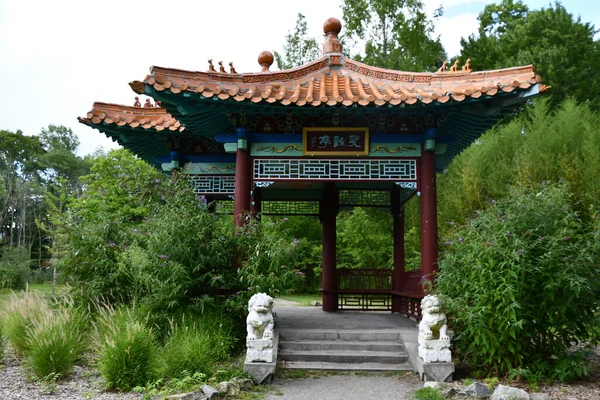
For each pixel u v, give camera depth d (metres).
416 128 10.11
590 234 7.50
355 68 10.73
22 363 8.17
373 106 9.10
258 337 7.64
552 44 26.59
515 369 7.21
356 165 10.05
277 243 9.34
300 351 8.82
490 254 7.25
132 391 6.78
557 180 17.06
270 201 15.52
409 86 9.98
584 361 7.89
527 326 7.26
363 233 23.50
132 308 9.19
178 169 11.88
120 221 11.31
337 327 10.02
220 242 9.42
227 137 10.07
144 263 9.05
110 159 23.19
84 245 10.42
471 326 7.34
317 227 29.09
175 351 7.38
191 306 8.87
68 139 66.88
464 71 9.68
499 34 33.34
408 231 23.23
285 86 10.13
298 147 10.05
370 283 14.26
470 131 10.75
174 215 9.34
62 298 10.13
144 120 11.20
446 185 22.17
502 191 18.39
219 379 7.14
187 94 8.78
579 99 24.38
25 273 29.58
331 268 14.20
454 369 7.59
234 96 8.84
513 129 21.03
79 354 8.41
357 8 25.97
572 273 6.95
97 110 10.87
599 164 16.31
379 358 8.53
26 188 50.09
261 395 6.89
